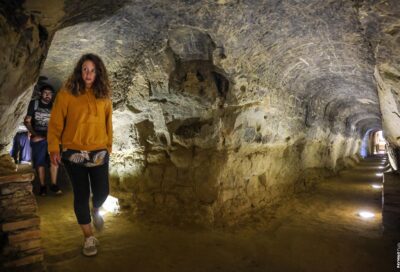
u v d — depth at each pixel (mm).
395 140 5180
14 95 2508
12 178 2473
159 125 4203
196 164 4082
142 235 3447
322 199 6105
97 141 2623
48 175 5520
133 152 4449
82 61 2580
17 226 2338
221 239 3479
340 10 2943
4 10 2012
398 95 3057
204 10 3072
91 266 2629
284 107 5270
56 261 2674
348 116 10391
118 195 4434
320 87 6184
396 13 2172
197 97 3865
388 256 3215
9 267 2242
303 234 3836
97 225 2916
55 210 3975
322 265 2963
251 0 2889
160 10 3084
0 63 2104
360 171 11312
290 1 2889
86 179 2672
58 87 4867
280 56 4145
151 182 4336
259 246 3354
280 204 5332
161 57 3713
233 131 4141
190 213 3955
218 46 3521
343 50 4051
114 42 3600
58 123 2516
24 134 5020
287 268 2855
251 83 4113
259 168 4965
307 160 7266
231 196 4297
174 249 3125
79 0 2410
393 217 3920
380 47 2631
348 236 3832
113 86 4148
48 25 2463
